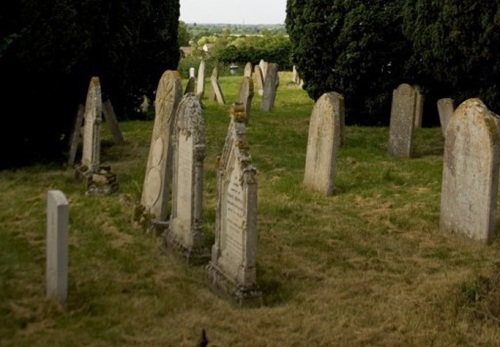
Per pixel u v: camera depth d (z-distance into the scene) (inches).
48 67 519.8
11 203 434.6
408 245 378.3
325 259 349.4
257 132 741.9
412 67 777.6
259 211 435.8
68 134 601.6
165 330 258.1
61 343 241.0
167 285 307.3
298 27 816.9
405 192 494.3
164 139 399.5
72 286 294.8
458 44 626.2
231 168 305.6
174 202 368.8
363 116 828.0
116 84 624.7
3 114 538.0
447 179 399.5
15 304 272.4
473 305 284.8
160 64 828.6
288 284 314.2
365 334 257.9
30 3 498.0
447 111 692.7
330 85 812.6
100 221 402.6
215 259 318.3
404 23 716.7
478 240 378.0
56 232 267.3
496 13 591.2
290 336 256.4
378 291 305.6
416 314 277.3
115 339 247.8
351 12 770.2
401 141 620.1
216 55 1932.8
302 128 777.6
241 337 254.8
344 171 557.3
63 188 480.1
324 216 431.8
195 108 344.8
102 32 564.7
